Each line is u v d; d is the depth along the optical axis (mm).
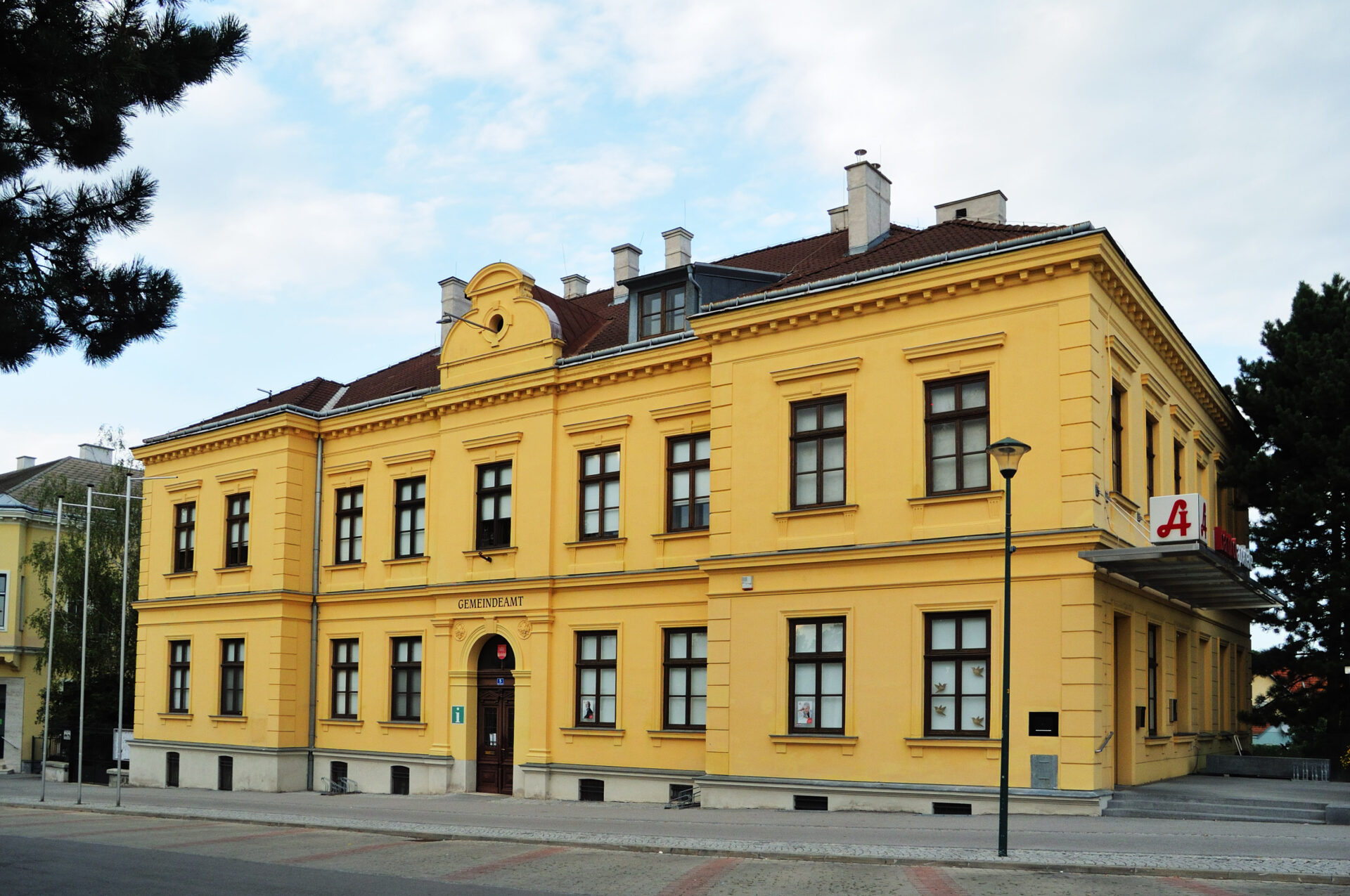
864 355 22078
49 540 46531
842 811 21062
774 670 22438
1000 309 20656
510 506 28375
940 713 20625
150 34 11195
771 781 22047
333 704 31938
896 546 21094
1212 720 28672
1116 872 13664
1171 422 25672
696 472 25422
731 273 26938
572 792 26219
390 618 30672
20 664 45125
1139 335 22922
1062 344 19953
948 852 15266
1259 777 25141
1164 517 20141
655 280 27281
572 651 26781
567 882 13984
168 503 36281
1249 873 13125
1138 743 21781
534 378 27812
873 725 21109
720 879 13914
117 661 42500
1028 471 20062
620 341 28156
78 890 13773
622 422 26500
